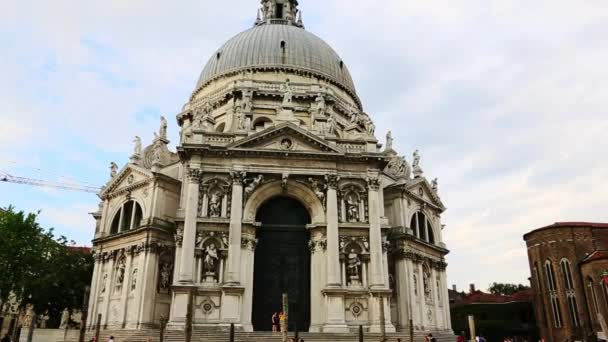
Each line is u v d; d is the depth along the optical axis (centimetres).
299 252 4284
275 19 7394
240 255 3962
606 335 2178
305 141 4372
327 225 4138
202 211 4084
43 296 5712
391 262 4909
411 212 5212
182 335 3506
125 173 5044
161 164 4934
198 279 3888
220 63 6166
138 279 4391
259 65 5862
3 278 5194
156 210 4578
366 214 4284
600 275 5688
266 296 4112
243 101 4869
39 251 5456
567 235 6266
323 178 4300
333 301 3884
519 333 6850
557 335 6122
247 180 4222
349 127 5103
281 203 4403
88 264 6188
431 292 5269
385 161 4400
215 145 4219
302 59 6034
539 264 6481
